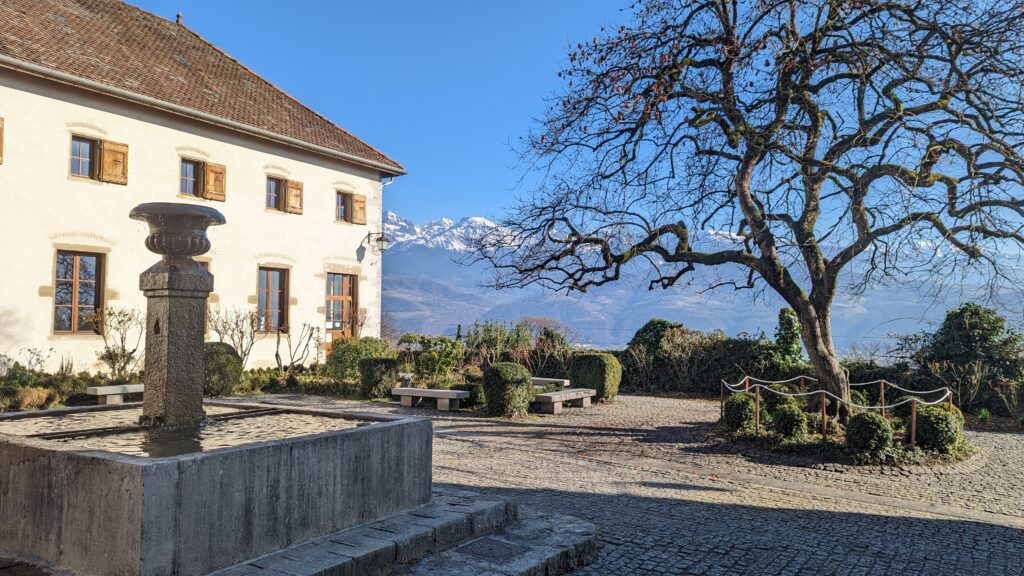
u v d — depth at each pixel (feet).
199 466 10.58
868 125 29.32
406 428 15.06
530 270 35.37
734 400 32.17
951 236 29.14
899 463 26.96
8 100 42.22
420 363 53.78
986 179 27.43
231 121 54.80
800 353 53.47
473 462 26.61
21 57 42.47
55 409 17.26
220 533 10.87
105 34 55.67
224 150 55.77
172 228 15.93
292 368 59.57
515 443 31.35
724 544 16.72
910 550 16.69
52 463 11.29
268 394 51.11
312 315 63.36
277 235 60.13
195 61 63.00
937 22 28.25
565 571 14.14
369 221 70.08
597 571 14.49
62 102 45.03
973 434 37.86
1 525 12.17
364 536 12.91
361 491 13.71
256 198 58.29
